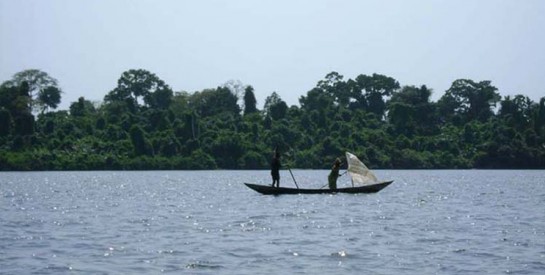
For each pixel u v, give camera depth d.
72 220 129.00
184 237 104.94
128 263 83.81
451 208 155.00
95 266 82.06
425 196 195.12
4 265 82.62
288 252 91.38
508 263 84.44
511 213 143.62
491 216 136.88
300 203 161.00
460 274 78.38
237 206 156.38
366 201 168.25
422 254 90.25
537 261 85.69
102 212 145.62
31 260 85.62
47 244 97.81
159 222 124.81
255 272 79.12
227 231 111.69
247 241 100.81
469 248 95.00
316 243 98.94
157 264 83.25
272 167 177.00
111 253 90.50
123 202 175.25
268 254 90.00
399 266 82.62
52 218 132.75
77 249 93.50
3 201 178.62
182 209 151.50
